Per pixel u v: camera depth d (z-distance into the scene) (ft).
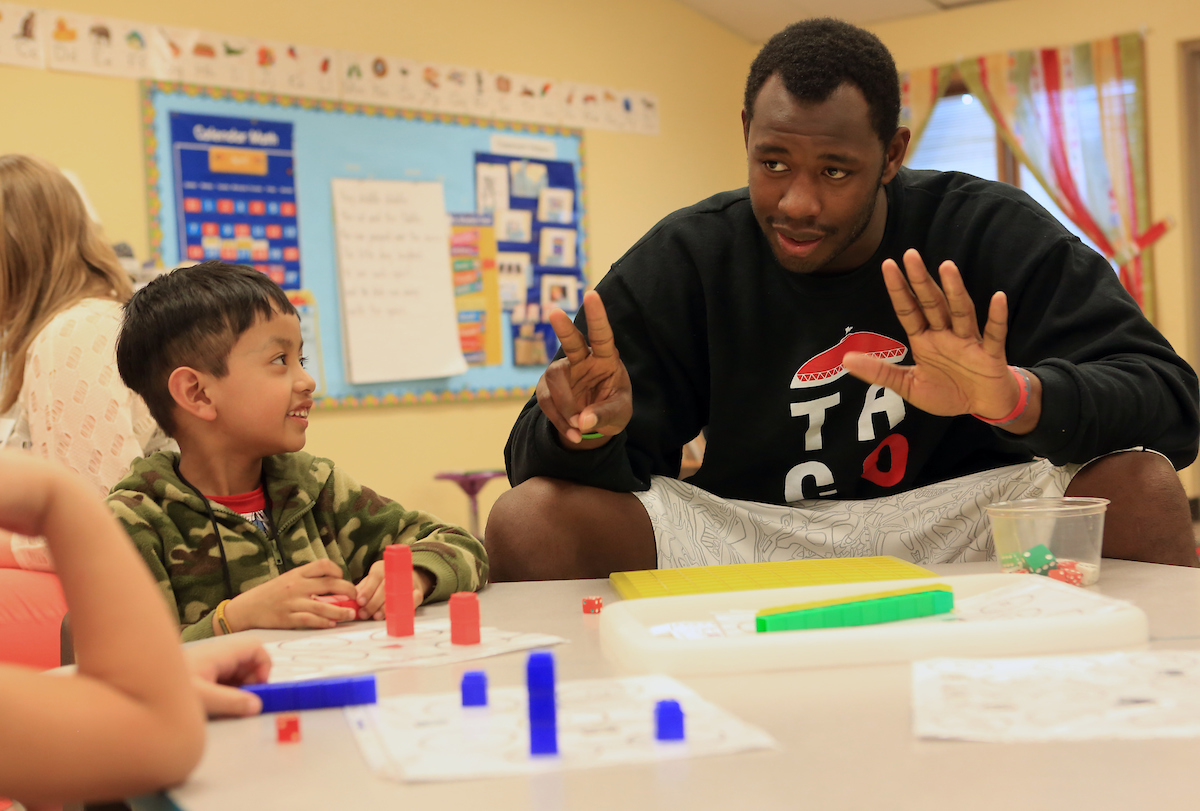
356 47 12.89
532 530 3.79
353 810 1.38
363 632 2.68
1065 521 2.85
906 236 4.42
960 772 1.44
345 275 12.70
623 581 3.11
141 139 11.34
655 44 16.05
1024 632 2.10
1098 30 15.12
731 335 4.51
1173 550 3.38
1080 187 15.34
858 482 4.62
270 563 3.55
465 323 13.73
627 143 15.66
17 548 3.85
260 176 12.12
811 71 3.73
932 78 16.08
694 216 4.66
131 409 4.52
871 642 2.08
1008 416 3.11
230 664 2.00
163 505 3.44
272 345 3.61
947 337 2.96
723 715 1.71
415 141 13.37
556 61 14.84
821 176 3.83
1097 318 3.99
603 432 3.65
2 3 10.47
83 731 1.36
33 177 4.87
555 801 1.37
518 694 1.89
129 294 5.15
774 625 2.21
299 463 3.80
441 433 13.53
